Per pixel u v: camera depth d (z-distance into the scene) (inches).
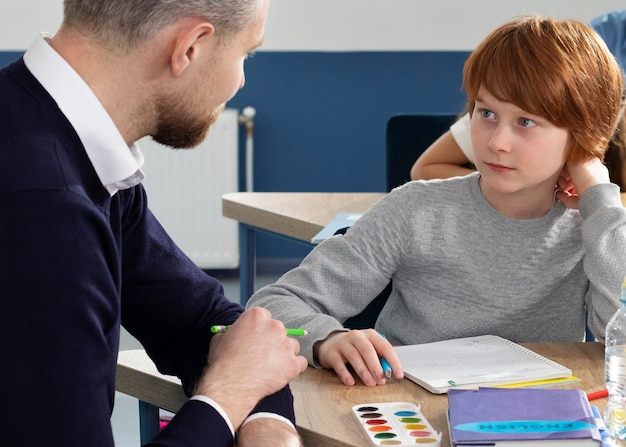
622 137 83.5
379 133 184.1
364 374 60.6
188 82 52.4
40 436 45.7
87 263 46.9
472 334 71.7
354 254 71.4
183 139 55.1
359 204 117.6
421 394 59.1
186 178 181.6
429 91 182.4
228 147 180.4
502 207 71.0
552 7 177.6
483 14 178.9
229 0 51.3
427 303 72.6
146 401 67.5
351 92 182.7
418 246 71.7
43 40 50.4
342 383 61.1
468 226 71.6
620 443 52.2
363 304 72.2
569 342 69.6
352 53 181.0
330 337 63.9
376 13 179.3
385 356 61.7
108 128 50.2
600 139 68.9
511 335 72.4
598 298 69.4
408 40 180.4
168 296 64.6
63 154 48.3
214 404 53.3
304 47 180.7
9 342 45.3
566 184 72.0
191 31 50.7
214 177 181.8
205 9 50.7
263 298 69.7
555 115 65.6
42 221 45.8
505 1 178.1
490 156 67.0
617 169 84.4
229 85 53.8
